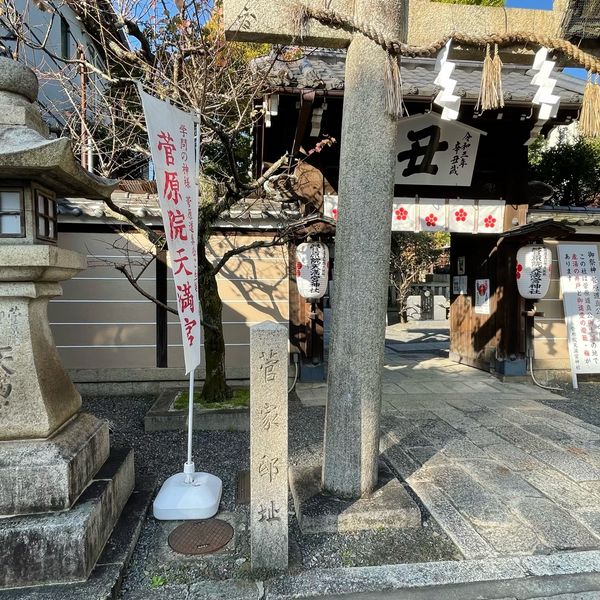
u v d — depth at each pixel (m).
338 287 3.32
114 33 5.39
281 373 2.56
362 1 3.17
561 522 3.14
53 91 8.92
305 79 5.51
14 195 2.67
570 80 7.97
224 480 3.87
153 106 3.24
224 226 6.80
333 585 2.52
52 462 2.56
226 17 3.28
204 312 5.56
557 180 12.02
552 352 7.92
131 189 8.59
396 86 3.05
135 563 2.73
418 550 2.87
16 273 2.63
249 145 10.98
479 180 7.49
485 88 3.00
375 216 3.20
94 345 6.67
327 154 7.00
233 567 2.69
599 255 8.00
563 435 4.92
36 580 2.38
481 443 4.68
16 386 2.70
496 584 2.53
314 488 3.46
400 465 4.11
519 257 7.08
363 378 3.25
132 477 3.52
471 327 9.13
